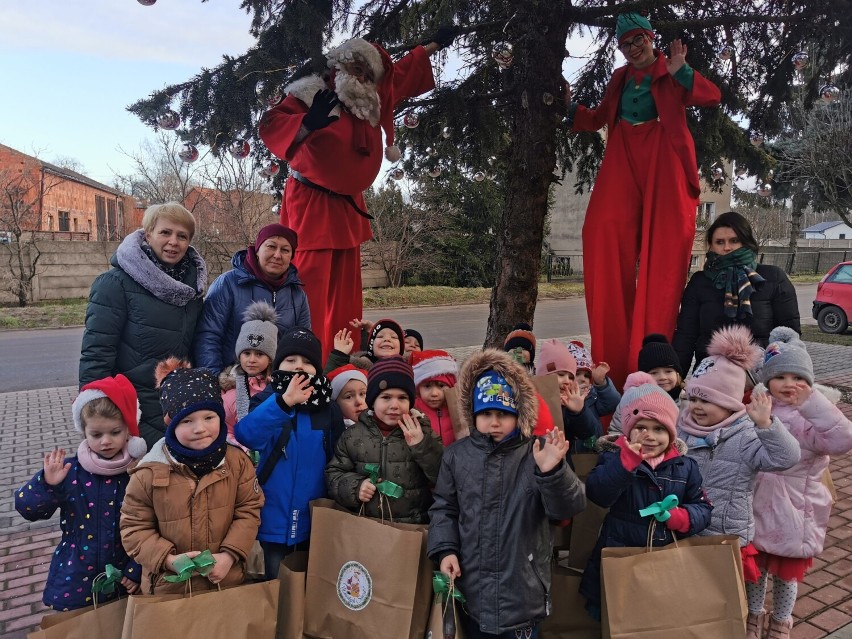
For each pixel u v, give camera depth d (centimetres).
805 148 1016
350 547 227
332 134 329
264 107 332
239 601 206
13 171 2392
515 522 222
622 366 378
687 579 216
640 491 238
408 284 2406
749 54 403
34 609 329
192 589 215
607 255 375
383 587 219
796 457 234
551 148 422
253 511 231
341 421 276
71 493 233
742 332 270
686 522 227
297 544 252
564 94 419
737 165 504
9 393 856
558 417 275
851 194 1083
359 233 397
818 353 1120
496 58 367
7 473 536
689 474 238
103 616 211
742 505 251
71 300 1803
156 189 2030
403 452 248
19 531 425
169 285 291
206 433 217
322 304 375
